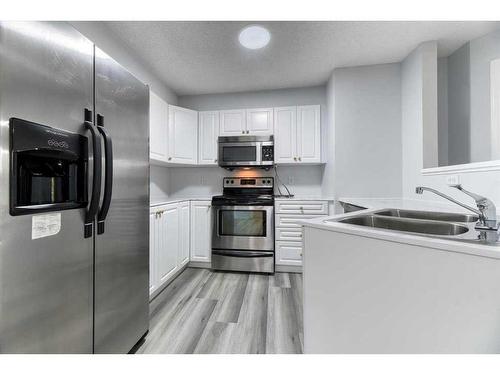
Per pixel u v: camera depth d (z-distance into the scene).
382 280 0.84
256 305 1.99
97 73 1.11
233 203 2.77
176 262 2.53
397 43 2.21
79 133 1.00
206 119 3.18
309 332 1.10
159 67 2.62
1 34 0.72
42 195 0.87
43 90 0.85
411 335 0.77
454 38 2.14
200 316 1.82
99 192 1.06
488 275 0.63
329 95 2.91
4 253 0.73
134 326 1.42
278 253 2.75
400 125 2.58
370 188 2.64
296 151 3.02
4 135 0.73
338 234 0.97
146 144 1.54
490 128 2.04
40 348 0.85
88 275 1.06
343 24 1.94
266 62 2.54
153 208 2.05
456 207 1.67
